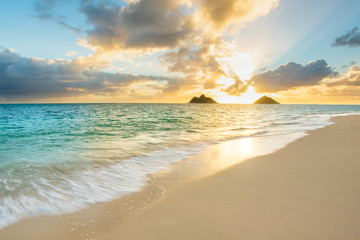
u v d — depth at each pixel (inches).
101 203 156.6
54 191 180.9
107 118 1321.4
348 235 109.4
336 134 522.3
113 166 263.7
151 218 131.5
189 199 159.0
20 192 178.1
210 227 119.1
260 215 131.7
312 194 163.2
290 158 283.3
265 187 180.1
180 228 118.8
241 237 109.0
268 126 784.3
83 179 213.0
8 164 274.1
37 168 255.0
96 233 117.0
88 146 410.3
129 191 179.9
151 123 960.9
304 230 114.3
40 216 138.3
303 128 689.6
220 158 296.5
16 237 114.4
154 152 350.3
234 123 941.2
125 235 113.6
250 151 339.6
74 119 1227.9
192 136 543.8
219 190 175.9
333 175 209.2
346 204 145.3
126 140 485.4
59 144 435.5
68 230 121.0
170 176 219.5
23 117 1424.7
